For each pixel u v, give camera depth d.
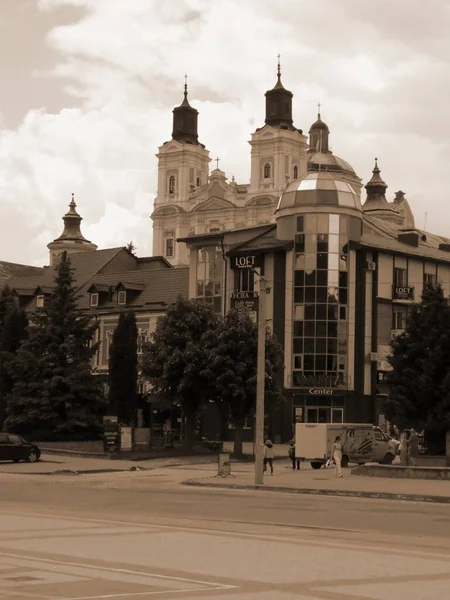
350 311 75.50
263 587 13.01
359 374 75.81
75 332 67.81
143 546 17.44
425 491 34.22
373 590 12.93
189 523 22.75
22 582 13.15
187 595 12.23
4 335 73.50
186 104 166.12
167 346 60.66
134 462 55.22
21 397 66.62
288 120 154.88
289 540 18.84
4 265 122.81
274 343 60.44
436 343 59.38
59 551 16.56
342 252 75.31
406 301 78.75
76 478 44.50
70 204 156.38
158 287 88.31
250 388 58.41
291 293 75.38
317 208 75.12
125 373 67.75
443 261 83.50
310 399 74.31
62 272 68.62
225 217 151.88
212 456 59.72
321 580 13.72
